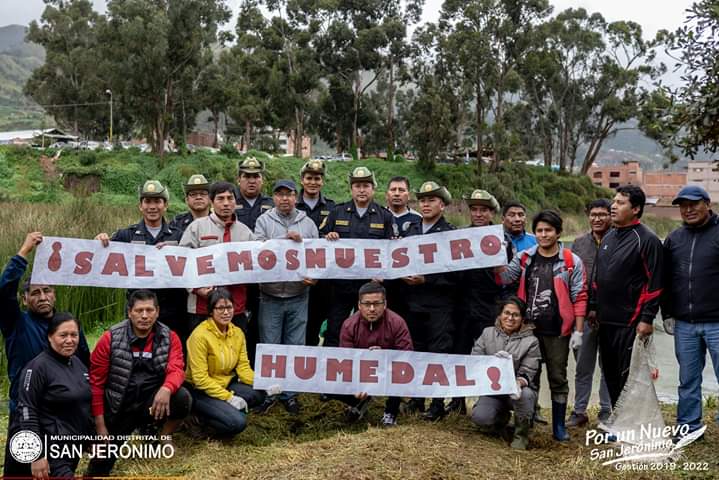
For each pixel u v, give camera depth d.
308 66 49.53
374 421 5.97
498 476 4.61
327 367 5.61
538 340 5.53
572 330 5.50
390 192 6.57
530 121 64.50
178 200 38.75
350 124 57.19
